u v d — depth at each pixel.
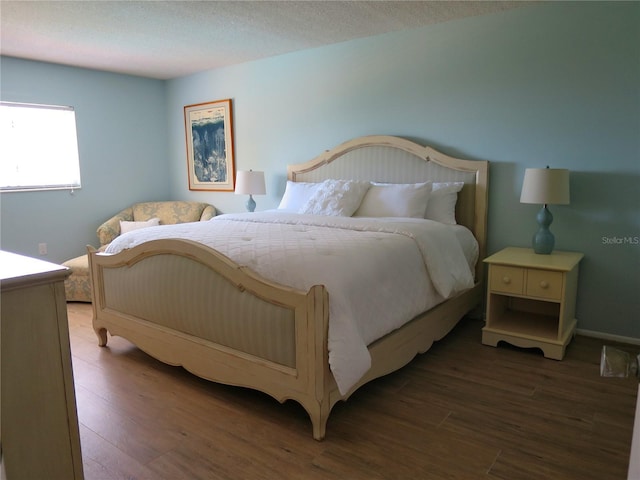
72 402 1.21
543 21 3.14
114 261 2.80
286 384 2.05
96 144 5.06
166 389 2.50
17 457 1.12
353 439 2.00
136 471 1.80
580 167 3.12
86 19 3.30
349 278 2.09
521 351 2.97
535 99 3.24
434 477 1.75
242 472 1.79
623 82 2.92
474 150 3.53
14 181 4.54
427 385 2.50
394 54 3.81
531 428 2.07
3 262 1.22
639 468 0.66
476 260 3.50
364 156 4.03
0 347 1.06
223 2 3.02
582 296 3.20
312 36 3.87
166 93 5.67
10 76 4.36
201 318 2.36
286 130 4.63
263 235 2.66
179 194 5.81
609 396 2.36
